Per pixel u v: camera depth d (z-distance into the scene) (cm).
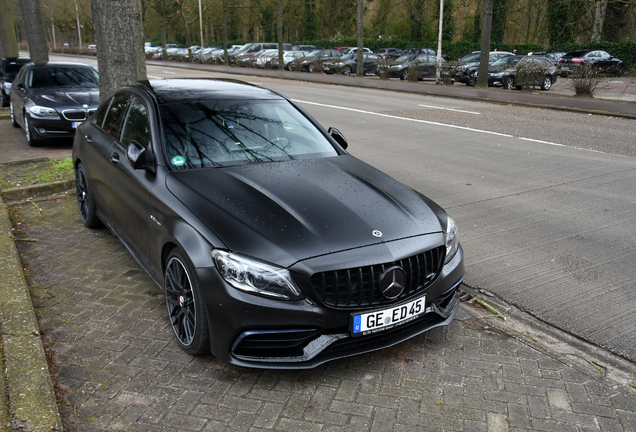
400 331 299
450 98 1897
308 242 276
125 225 396
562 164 827
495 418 263
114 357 307
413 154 898
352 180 348
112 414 259
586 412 269
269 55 3797
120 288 395
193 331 298
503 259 462
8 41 2139
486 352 322
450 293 322
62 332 333
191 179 331
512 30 4534
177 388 281
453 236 327
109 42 691
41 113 904
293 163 369
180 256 298
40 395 260
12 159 848
